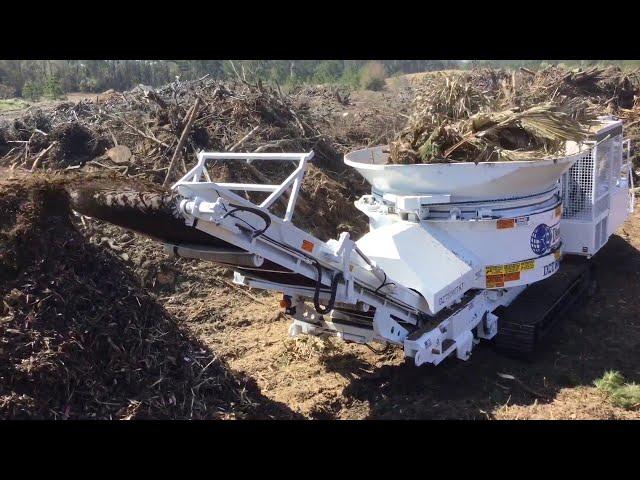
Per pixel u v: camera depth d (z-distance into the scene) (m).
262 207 4.91
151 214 4.76
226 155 5.16
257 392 6.00
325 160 12.05
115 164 10.63
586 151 7.21
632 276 9.55
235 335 7.83
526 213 6.75
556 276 8.11
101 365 5.18
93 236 8.81
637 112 16.31
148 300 5.84
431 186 6.52
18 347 4.84
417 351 5.93
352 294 5.61
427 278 6.20
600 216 8.42
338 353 7.21
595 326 7.94
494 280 6.81
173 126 11.14
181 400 5.33
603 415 5.93
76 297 5.36
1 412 4.52
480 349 7.27
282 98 12.84
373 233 6.58
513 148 7.02
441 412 6.05
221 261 5.30
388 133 13.78
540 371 6.81
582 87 17.41
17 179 5.76
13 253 5.33
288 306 6.38
